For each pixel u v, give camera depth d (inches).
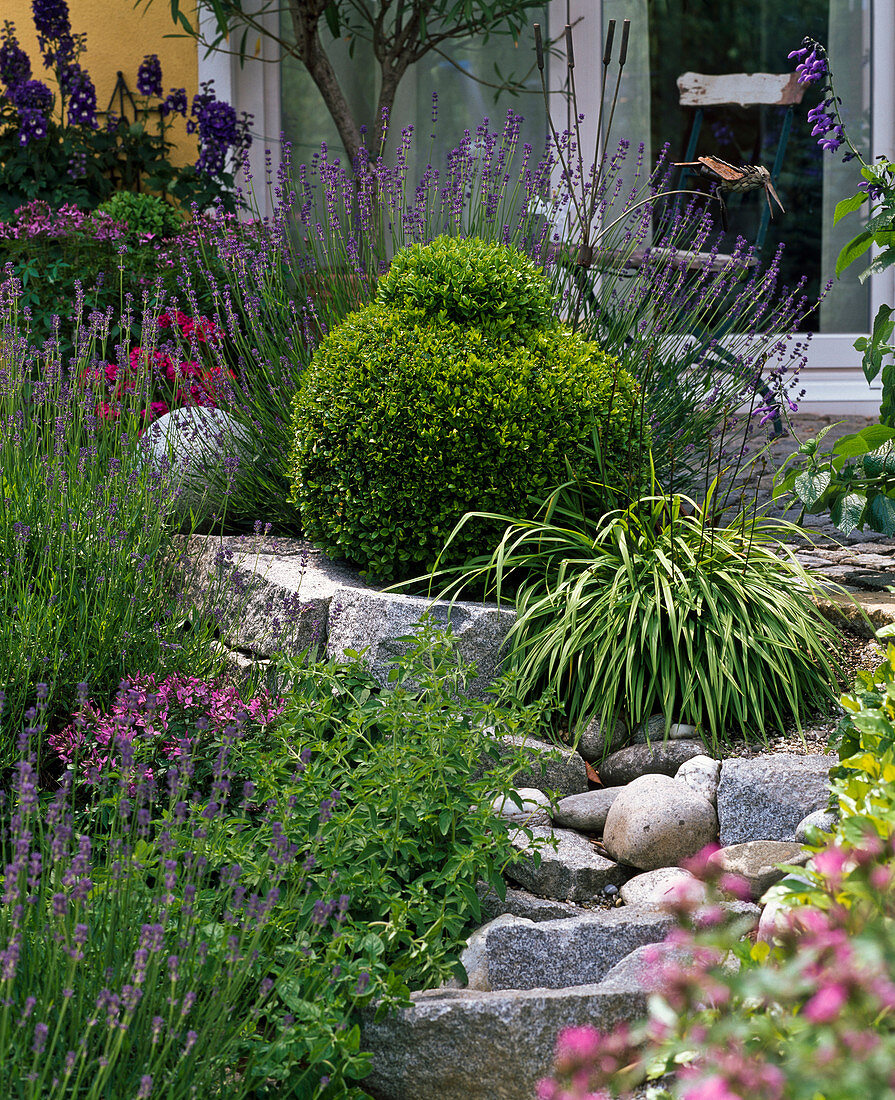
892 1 246.8
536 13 248.8
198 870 66.9
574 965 80.3
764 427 162.1
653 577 116.8
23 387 131.0
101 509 112.0
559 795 102.7
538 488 126.0
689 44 250.5
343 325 135.5
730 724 109.9
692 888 79.7
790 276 258.1
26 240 196.1
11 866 58.8
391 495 124.1
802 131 253.4
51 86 245.9
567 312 160.9
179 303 193.2
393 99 239.5
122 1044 61.1
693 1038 53.4
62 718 102.6
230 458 142.3
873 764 68.8
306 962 71.6
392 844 84.6
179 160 243.3
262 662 115.5
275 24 244.1
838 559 144.1
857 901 54.4
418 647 98.3
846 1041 46.0
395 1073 71.5
